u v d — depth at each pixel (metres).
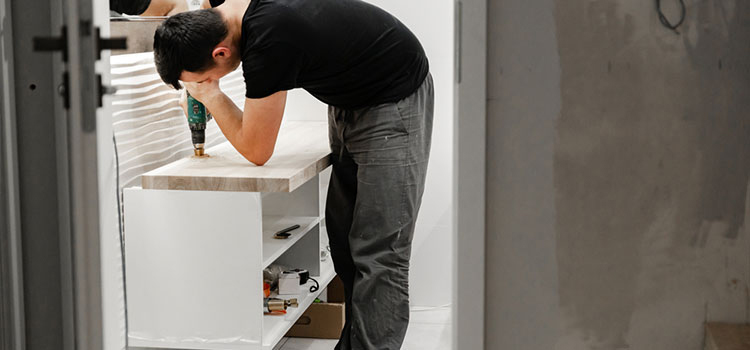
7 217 1.38
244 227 2.44
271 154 2.53
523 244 1.39
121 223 2.48
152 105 2.63
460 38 1.34
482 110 1.35
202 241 2.46
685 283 1.38
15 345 1.41
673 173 1.35
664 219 1.37
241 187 2.40
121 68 2.41
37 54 1.36
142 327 2.52
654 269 1.38
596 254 1.39
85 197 1.27
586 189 1.37
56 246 1.41
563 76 1.34
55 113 1.36
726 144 1.34
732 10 1.31
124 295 2.53
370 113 2.52
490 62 1.35
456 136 1.38
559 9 1.33
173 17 2.38
